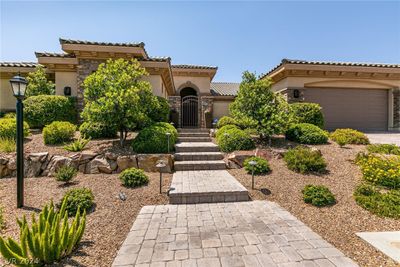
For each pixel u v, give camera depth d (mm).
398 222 3936
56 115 9852
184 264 2750
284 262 2773
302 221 4055
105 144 7898
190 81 16797
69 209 4254
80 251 3057
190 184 5598
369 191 4914
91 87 7684
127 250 3059
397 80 13211
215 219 4086
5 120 8086
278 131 8359
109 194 5125
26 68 12719
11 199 4949
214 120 15414
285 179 5980
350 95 13312
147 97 8281
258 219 4074
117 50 10438
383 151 7387
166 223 3922
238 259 2846
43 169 6441
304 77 12578
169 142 7695
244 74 9305
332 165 6703
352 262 2771
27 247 2721
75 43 10086
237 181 5879
